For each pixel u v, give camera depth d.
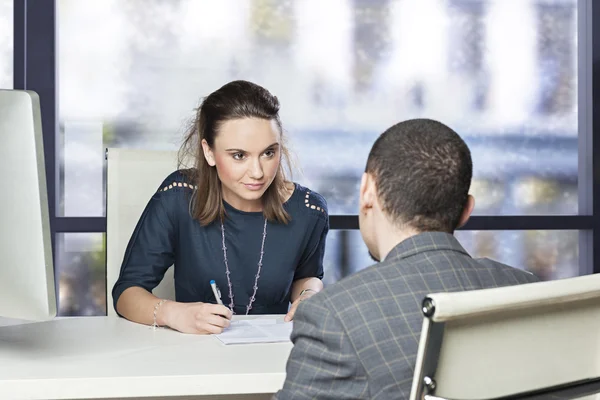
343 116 3.16
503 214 3.31
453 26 3.23
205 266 1.83
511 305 0.74
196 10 3.04
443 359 0.73
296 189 1.92
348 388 0.85
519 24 3.28
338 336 0.85
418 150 0.93
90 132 2.99
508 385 0.78
